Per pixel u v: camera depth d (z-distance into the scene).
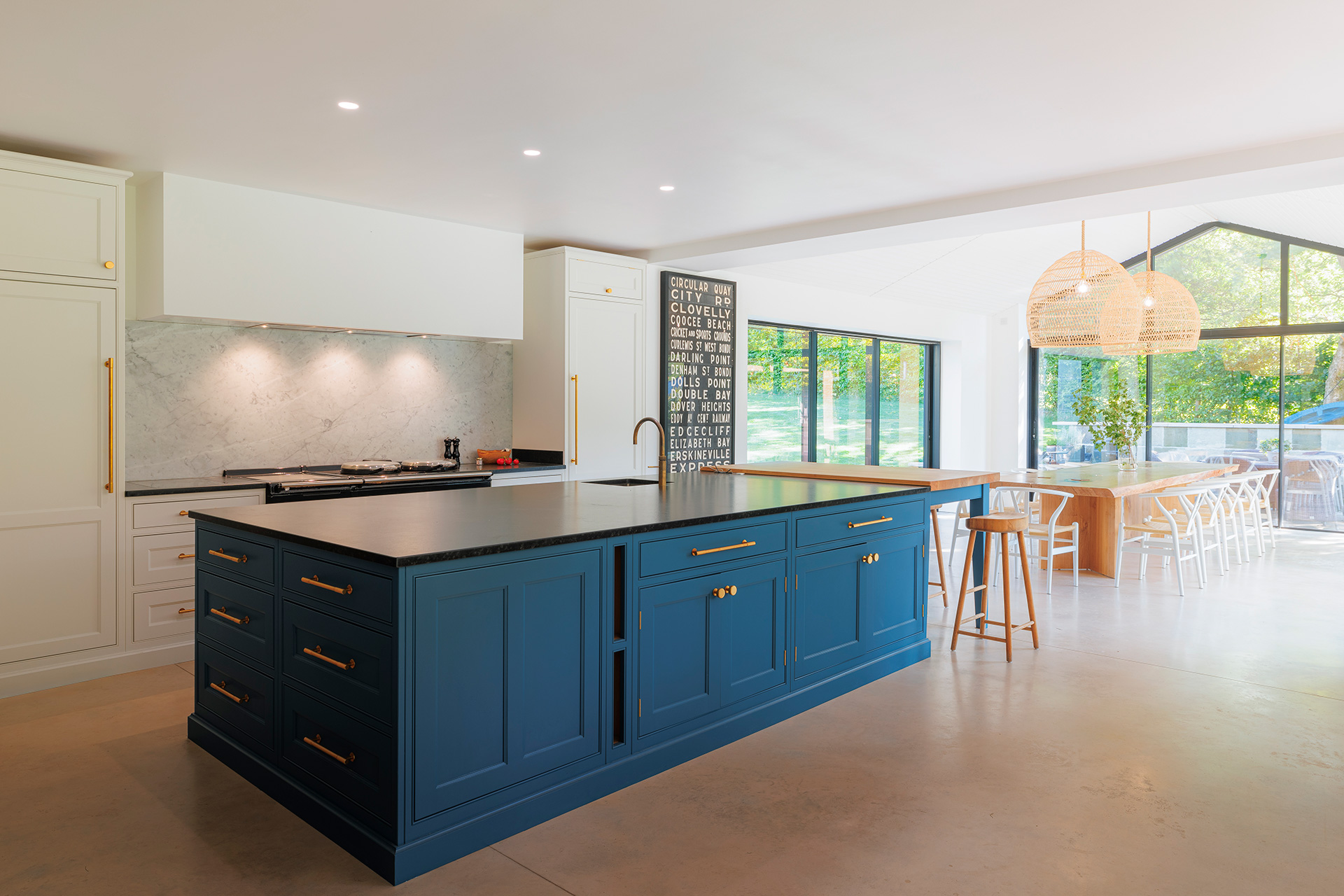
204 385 4.82
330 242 4.83
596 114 3.52
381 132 3.71
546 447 6.07
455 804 2.29
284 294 4.65
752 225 5.58
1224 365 8.95
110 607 3.95
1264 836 2.40
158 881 2.19
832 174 4.43
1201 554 5.93
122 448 3.96
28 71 3.02
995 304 9.91
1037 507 7.22
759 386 7.75
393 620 2.16
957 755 2.99
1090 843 2.37
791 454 8.12
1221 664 4.10
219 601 3.01
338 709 2.39
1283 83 3.23
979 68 3.08
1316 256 8.34
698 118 3.58
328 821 2.42
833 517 3.57
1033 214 4.96
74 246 3.81
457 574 2.27
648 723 2.81
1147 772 2.84
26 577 3.72
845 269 7.77
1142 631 4.74
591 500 3.46
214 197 4.40
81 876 2.21
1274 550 7.44
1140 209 4.80
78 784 2.78
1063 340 6.21
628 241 6.12
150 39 2.78
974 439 10.10
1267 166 4.01
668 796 2.67
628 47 2.89
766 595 3.26
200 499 4.20
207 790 2.74
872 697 3.60
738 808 2.58
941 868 2.24
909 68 3.08
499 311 5.66
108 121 3.54
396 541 2.38
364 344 5.51
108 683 3.84
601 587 2.64
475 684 2.33
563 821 2.50
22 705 3.55
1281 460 8.58
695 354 6.77
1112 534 6.34
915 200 4.98
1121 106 3.47
